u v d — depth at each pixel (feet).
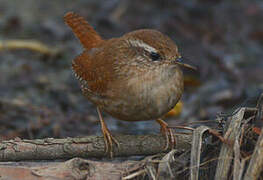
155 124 38.01
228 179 21.72
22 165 24.17
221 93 42.96
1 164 24.20
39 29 55.11
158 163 22.63
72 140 24.52
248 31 54.75
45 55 49.67
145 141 24.68
